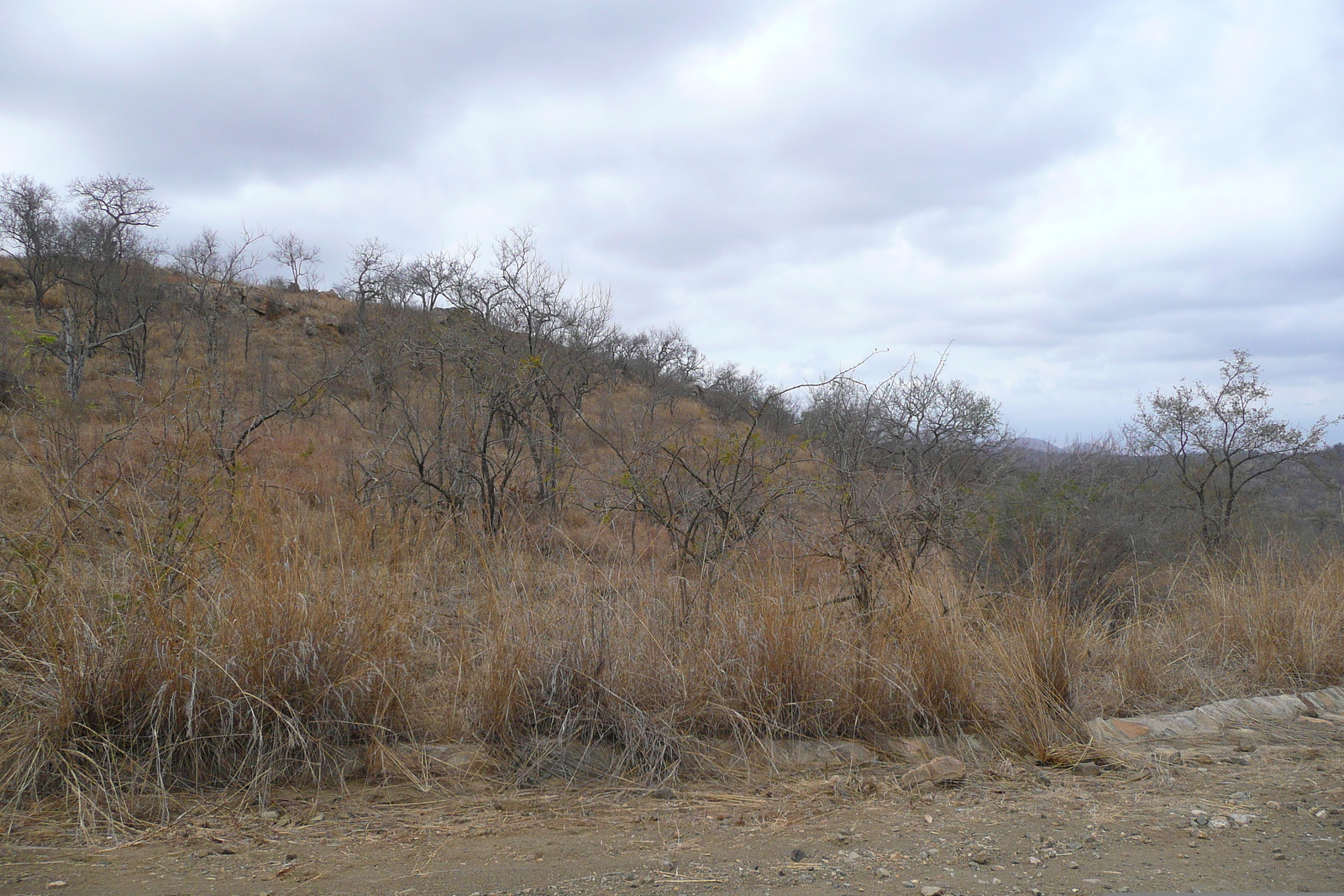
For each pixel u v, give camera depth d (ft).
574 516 29.19
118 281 87.20
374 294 120.47
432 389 38.65
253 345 92.43
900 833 10.98
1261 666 19.60
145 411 18.58
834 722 15.21
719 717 14.88
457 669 15.58
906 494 21.93
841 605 18.83
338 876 9.39
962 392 45.52
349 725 13.41
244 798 11.76
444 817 11.49
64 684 12.03
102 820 10.87
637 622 16.17
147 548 14.29
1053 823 11.35
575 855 10.15
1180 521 34.99
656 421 43.01
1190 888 8.99
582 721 14.15
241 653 13.17
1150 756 14.47
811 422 29.66
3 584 14.40
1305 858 9.87
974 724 15.49
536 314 43.19
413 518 24.21
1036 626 16.63
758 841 10.73
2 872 9.29
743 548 19.72
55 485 15.46
